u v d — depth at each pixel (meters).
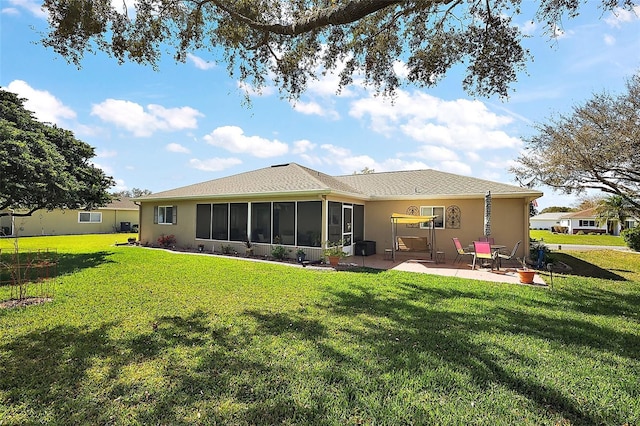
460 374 3.54
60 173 10.62
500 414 2.87
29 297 6.64
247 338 4.52
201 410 2.89
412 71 6.93
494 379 3.46
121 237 24.58
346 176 19.02
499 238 12.66
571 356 4.04
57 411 2.87
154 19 5.98
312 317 5.50
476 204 13.07
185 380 3.38
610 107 9.62
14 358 3.86
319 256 12.08
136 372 3.54
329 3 5.60
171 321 5.21
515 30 5.97
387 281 8.62
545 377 3.50
